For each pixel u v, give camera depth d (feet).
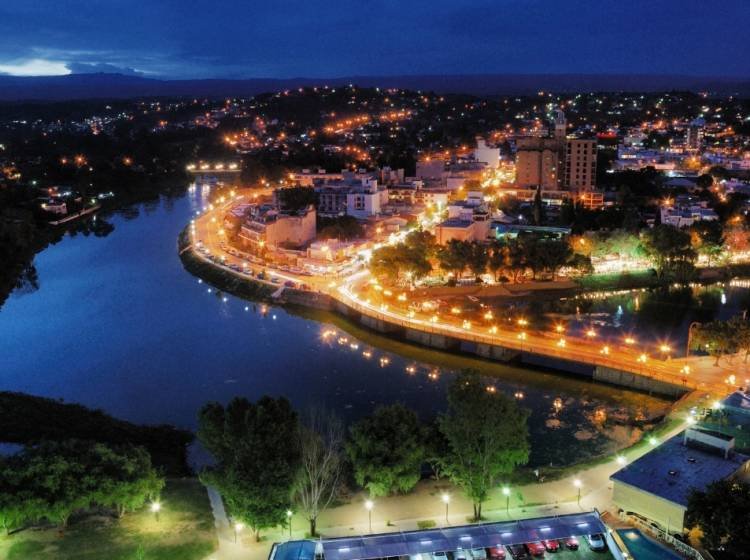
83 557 356.79
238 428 423.23
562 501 424.87
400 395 634.84
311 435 437.17
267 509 375.66
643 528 384.88
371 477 419.74
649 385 635.25
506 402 428.56
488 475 410.11
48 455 400.88
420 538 369.50
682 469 414.41
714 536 350.43
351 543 364.79
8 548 363.76
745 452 446.60
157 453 522.47
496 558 359.66
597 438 547.90
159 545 371.35
